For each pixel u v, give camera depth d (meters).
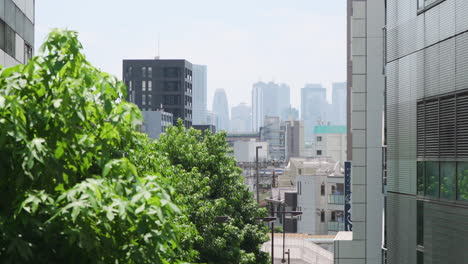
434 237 19.23
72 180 9.26
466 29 16.80
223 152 41.62
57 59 9.45
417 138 21.02
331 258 69.94
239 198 41.56
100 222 8.55
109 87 9.84
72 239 8.30
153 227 8.95
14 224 8.50
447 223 18.16
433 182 19.47
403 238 22.41
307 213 107.88
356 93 33.50
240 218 41.41
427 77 20.05
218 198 39.75
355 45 33.47
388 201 24.27
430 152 19.77
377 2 33.25
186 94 171.12
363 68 33.47
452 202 17.78
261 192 150.75
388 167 24.33
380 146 33.34
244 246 41.69
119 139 10.25
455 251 17.47
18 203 8.60
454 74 17.75
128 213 8.66
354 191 33.62
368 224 33.50
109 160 9.40
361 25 33.38
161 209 8.91
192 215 34.44
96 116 9.88
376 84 33.31
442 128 18.70
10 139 8.73
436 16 19.27
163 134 40.84
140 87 168.62
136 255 8.93
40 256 8.61
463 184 16.97
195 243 34.66
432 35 19.64
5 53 29.84
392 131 23.84
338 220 104.44
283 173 151.50
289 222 113.69
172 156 39.75
